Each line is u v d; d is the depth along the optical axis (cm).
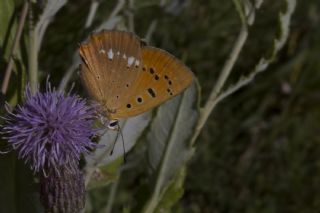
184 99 22
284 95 42
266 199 40
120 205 34
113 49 19
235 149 41
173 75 19
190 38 41
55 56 27
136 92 19
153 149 23
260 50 42
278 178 41
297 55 42
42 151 18
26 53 22
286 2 21
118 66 19
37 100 19
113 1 25
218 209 40
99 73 19
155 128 22
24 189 21
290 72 42
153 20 27
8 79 21
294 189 41
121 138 21
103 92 19
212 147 40
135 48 19
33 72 21
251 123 42
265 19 42
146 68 19
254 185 41
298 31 42
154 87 19
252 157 41
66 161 19
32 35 21
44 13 21
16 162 20
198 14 41
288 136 42
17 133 18
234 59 22
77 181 19
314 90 42
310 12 43
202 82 40
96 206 34
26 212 21
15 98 21
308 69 42
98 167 21
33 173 20
